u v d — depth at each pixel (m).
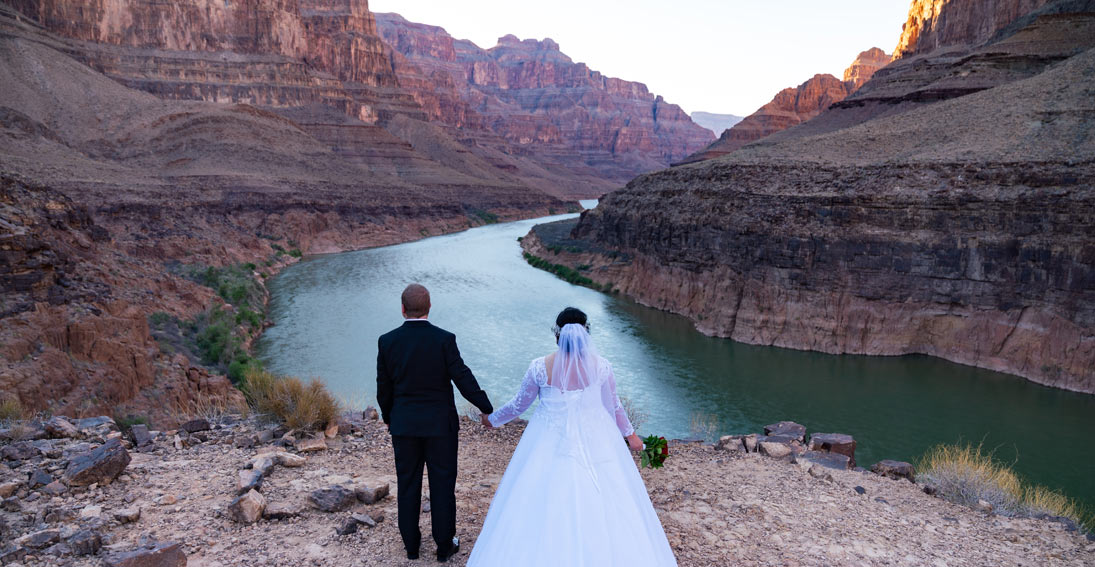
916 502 6.38
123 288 28.16
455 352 4.42
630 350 34.62
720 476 6.78
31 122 68.00
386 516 5.21
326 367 30.31
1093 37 60.59
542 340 37.12
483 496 5.86
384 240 87.69
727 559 4.77
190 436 6.98
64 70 93.25
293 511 5.10
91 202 50.12
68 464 5.45
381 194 99.75
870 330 33.19
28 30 108.62
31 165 53.84
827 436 7.92
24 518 4.57
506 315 43.44
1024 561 5.08
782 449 7.60
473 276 59.81
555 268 62.53
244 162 89.06
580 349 3.85
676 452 7.65
